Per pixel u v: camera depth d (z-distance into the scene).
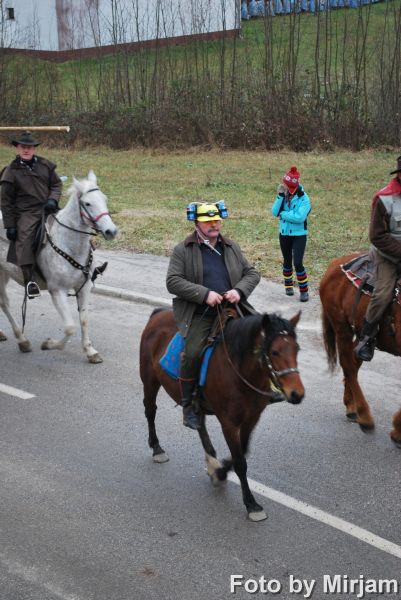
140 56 28.83
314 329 9.60
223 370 5.21
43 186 8.73
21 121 28.00
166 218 16.00
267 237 14.08
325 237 14.02
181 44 33.72
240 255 5.65
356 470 6.08
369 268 6.75
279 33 34.81
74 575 4.71
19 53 31.12
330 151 24.12
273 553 4.94
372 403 7.43
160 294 11.11
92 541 5.09
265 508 5.51
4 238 9.05
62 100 29.28
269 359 4.75
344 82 25.25
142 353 6.13
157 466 6.22
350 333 7.05
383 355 8.80
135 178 20.89
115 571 4.75
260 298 10.77
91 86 31.02
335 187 18.89
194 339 5.44
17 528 5.26
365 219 15.44
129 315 10.51
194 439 6.74
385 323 6.53
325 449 6.47
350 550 4.96
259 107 25.12
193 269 5.50
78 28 34.97
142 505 5.59
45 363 8.70
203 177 20.75
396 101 24.36
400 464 6.19
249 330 4.96
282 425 6.97
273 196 18.09
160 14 34.28
